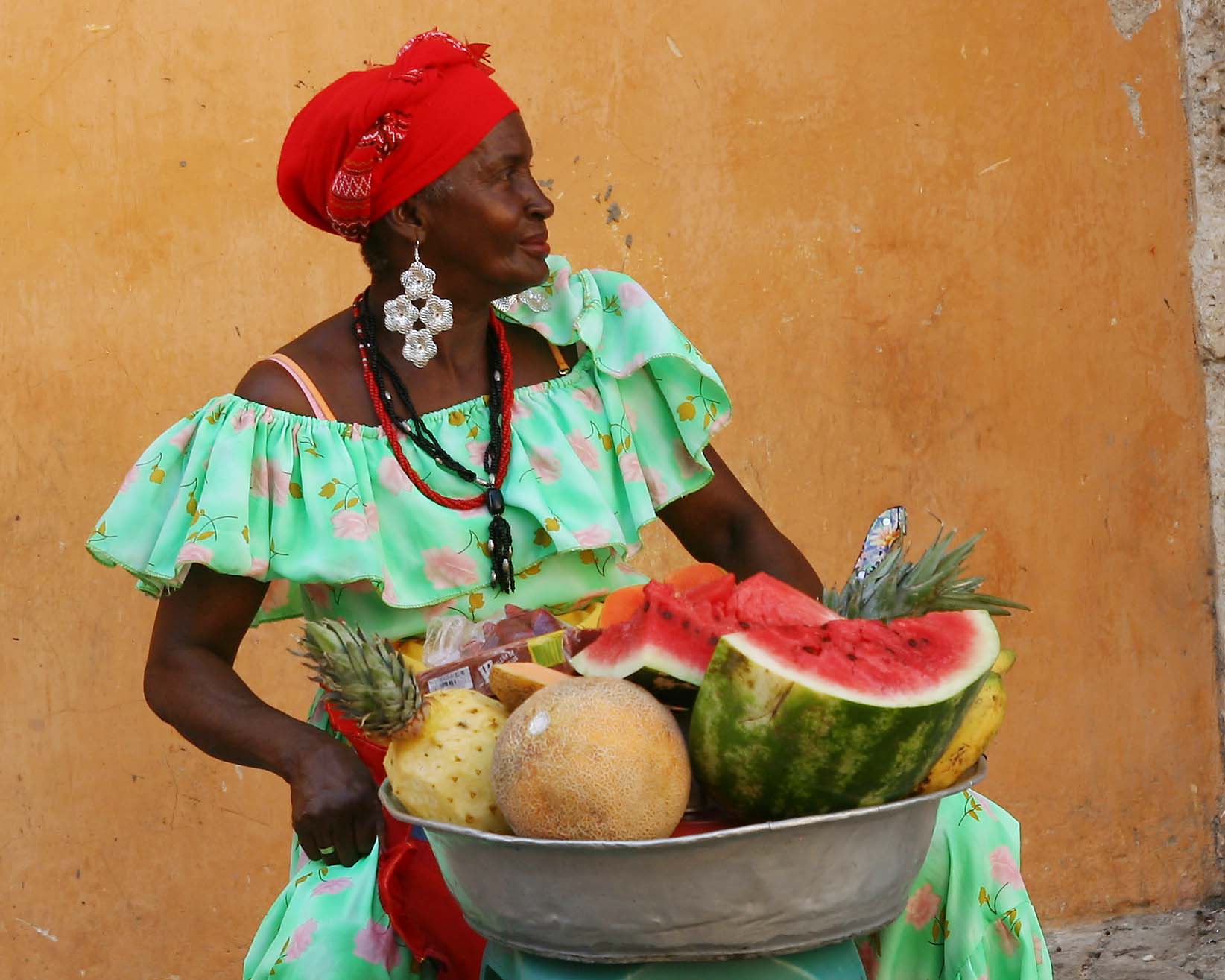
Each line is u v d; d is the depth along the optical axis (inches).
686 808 102.6
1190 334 252.4
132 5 211.5
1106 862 252.5
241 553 132.1
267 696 219.1
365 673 102.2
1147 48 247.1
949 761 104.7
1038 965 129.0
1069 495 246.7
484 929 101.4
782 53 231.6
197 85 213.6
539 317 153.6
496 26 220.7
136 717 217.2
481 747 102.7
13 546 212.7
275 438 137.4
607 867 92.3
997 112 240.2
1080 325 245.8
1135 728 253.1
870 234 235.8
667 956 95.7
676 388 154.8
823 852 94.7
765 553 160.2
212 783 219.8
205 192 214.4
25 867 215.2
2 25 208.8
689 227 228.8
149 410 214.2
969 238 239.9
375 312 146.0
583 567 147.7
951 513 241.1
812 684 93.0
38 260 211.3
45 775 215.2
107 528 137.6
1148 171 248.2
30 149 210.5
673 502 161.8
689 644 102.2
